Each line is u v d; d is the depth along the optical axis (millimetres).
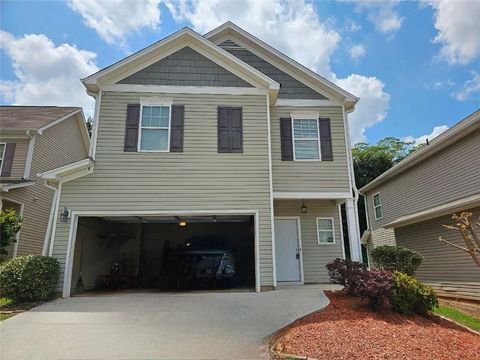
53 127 15844
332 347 4645
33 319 6367
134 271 13844
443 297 11383
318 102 11406
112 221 11641
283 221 11734
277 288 9539
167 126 9906
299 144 10992
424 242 12930
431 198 13438
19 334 5527
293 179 10602
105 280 11945
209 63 10547
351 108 11555
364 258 23688
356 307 6762
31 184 13250
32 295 7688
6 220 9602
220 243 11852
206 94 10250
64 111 17516
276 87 10234
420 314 6812
